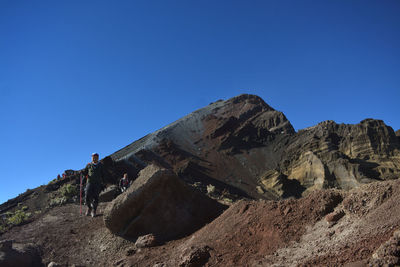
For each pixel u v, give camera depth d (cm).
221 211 872
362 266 333
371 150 9100
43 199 1895
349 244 388
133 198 787
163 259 604
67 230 902
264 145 12144
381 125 9838
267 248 494
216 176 9788
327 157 8981
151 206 793
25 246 753
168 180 827
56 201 1538
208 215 852
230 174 10000
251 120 14538
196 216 834
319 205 519
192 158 10762
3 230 945
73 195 1691
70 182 3069
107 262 696
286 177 9031
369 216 419
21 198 2484
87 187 994
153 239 709
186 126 13525
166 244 704
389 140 9362
